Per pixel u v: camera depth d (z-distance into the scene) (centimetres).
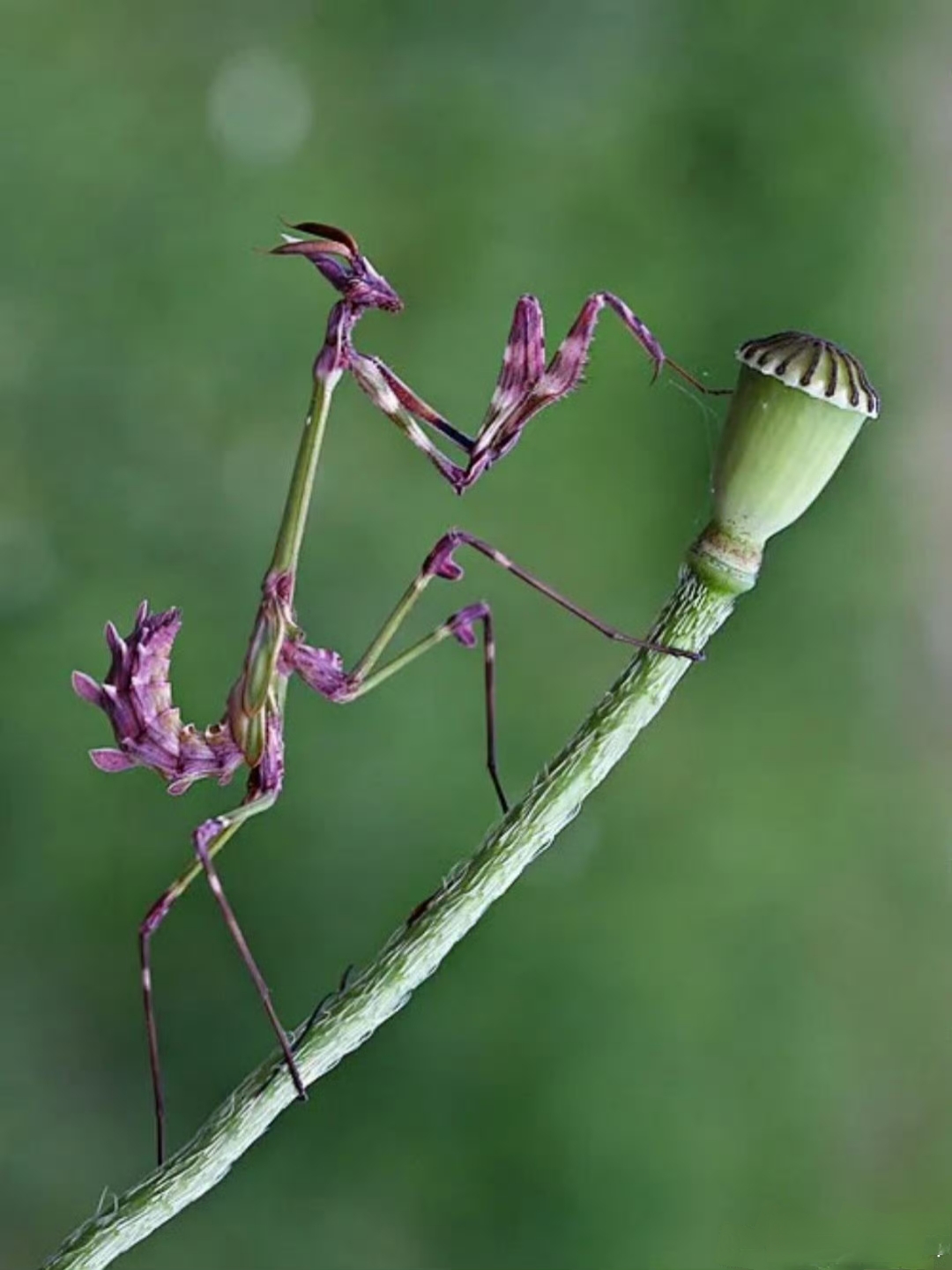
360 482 51
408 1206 41
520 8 61
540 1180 41
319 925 43
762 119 61
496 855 23
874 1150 44
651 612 52
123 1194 23
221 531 49
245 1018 42
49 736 44
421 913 23
